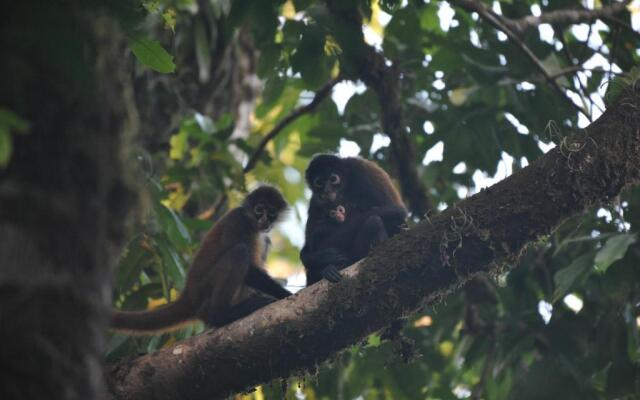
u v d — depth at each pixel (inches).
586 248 529.7
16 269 156.6
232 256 450.9
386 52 577.3
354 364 562.6
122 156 198.1
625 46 559.5
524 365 538.3
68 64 172.7
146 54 308.7
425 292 341.1
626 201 514.9
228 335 336.8
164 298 492.7
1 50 169.0
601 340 502.3
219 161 582.2
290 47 535.2
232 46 665.6
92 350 162.9
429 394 588.1
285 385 386.0
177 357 335.0
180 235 458.6
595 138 344.8
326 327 336.5
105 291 171.3
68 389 156.2
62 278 161.2
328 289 339.3
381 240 427.8
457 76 575.2
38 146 167.2
